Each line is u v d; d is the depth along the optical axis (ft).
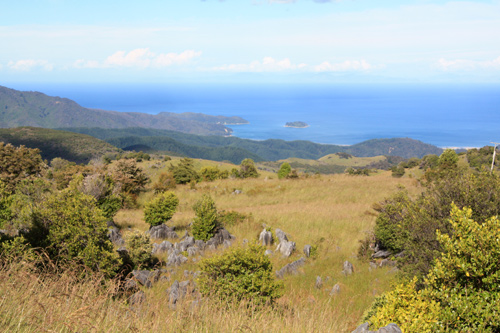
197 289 22.48
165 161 327.26
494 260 13.39
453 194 25.18
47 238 24.07
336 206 79.15
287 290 30.78
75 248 23.57
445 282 15.05
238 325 13.39
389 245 41.27
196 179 130.93
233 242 49.83
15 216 31.91
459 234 15.01
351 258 44.24
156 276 31.42
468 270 14.08
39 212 25.53
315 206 80.48
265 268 23.91
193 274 34.37
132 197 89.25
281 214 68.85
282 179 126.82
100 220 24.61
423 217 26.05
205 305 15.06
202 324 12.94
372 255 43.29
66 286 12.67
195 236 50.26
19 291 11.60
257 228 58.13
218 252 43.19
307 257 44.50
